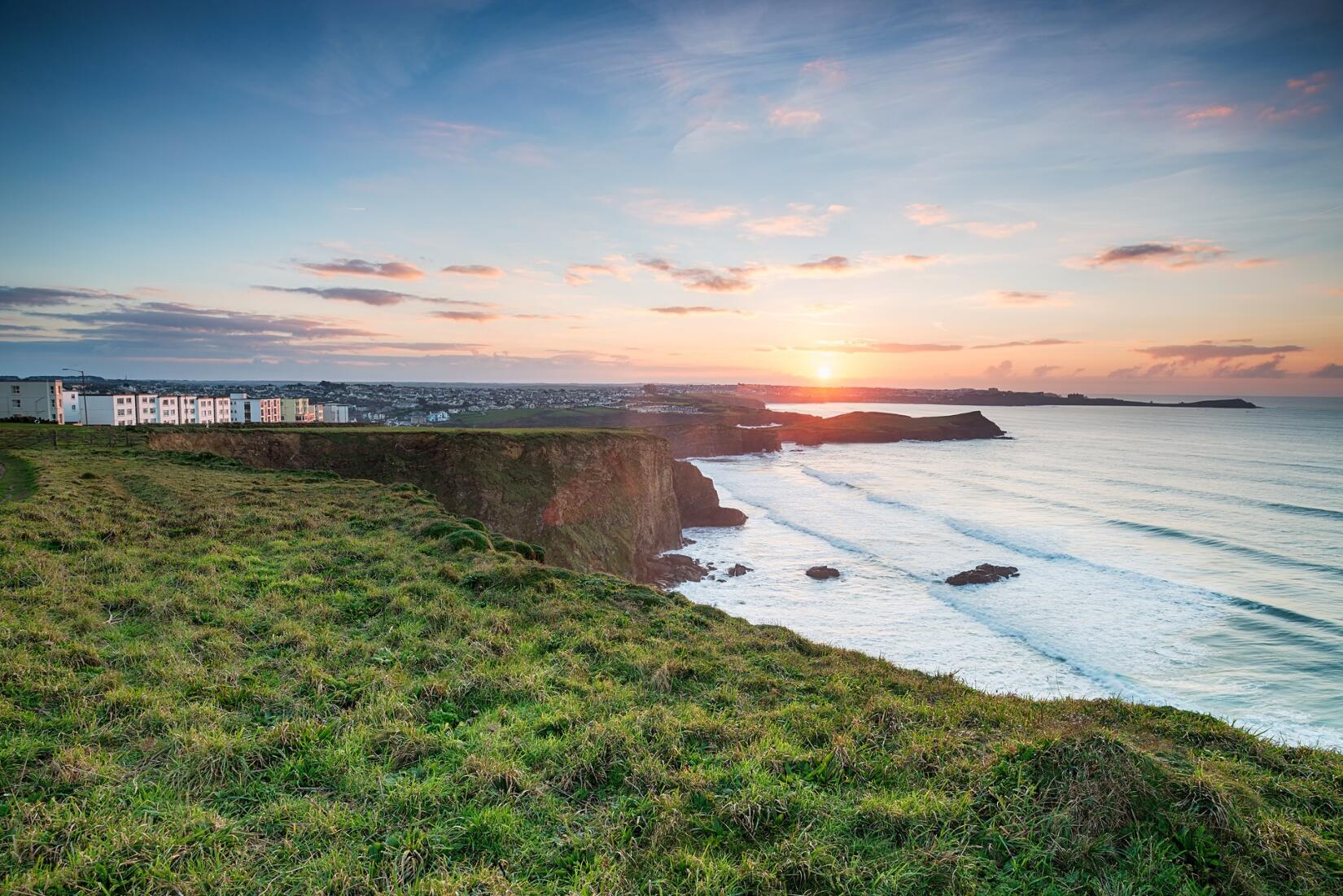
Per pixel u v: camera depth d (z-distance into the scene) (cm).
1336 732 2966
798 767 822
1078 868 633
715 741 885
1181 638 4178
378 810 665
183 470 3625
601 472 6950
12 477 2803
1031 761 789
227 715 841
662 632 1525
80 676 908
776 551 7150
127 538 1798
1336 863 661
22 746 705
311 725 824
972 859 631
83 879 534
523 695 1020
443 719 915
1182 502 8900
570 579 1902
